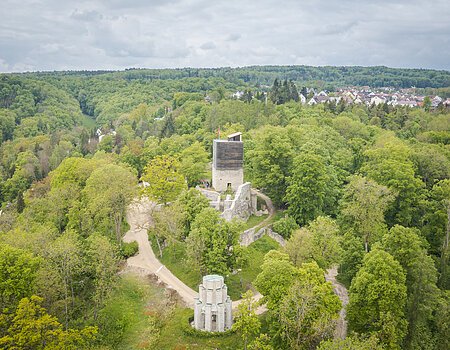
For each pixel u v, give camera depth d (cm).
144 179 10562
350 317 6481
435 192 9756
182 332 6506
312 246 7431
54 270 6400
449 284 7819
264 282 6369
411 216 9675
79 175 11138
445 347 6228
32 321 5203
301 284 5928
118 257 7888
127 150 15488
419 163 11062
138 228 10138
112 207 9025
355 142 13912
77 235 7712
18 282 5956
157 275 8100
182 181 10438
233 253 7612
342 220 9325
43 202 10225
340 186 11694
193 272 8050
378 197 8738
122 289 7544
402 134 16950
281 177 10525
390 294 6156
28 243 7100
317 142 12406
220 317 6462
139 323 6775
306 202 9906
